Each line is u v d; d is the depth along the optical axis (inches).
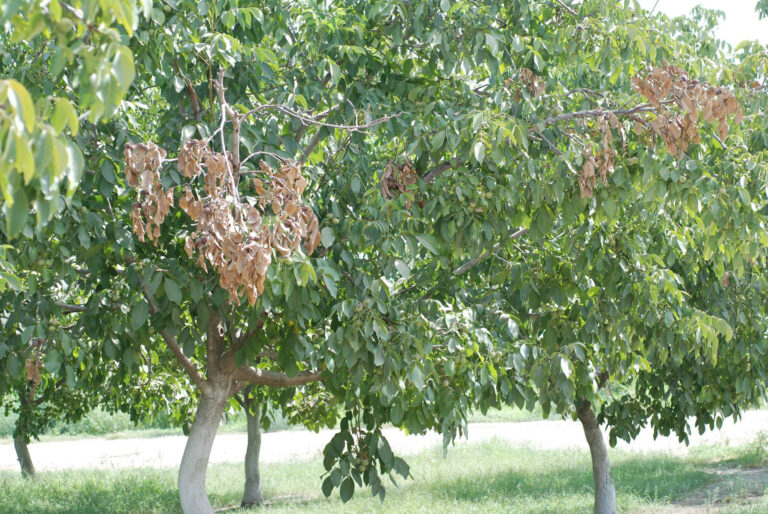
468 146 190.7
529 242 243.3
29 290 180.1
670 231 253.8
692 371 327.6
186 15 187.9
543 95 207.6
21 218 71.2
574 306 237.0
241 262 122.1
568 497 456.8
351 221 190.4
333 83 199.0
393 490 499.8
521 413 1119.0
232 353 217.6
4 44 178.5
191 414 422.3
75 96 177.5
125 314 189.6
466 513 412.8
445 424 195.5
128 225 190.9
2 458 790.5
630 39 215.2
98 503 486.0
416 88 216.2
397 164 201.8
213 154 139.1
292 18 213.2
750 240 201.5
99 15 78.4
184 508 212.5
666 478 505.0
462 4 199.0
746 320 299.9
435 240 186.4
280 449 796.0
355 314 181.0
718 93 162.7
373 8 201.9
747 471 538.0
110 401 479.5
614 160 182.9
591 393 215.6
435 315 210.4
